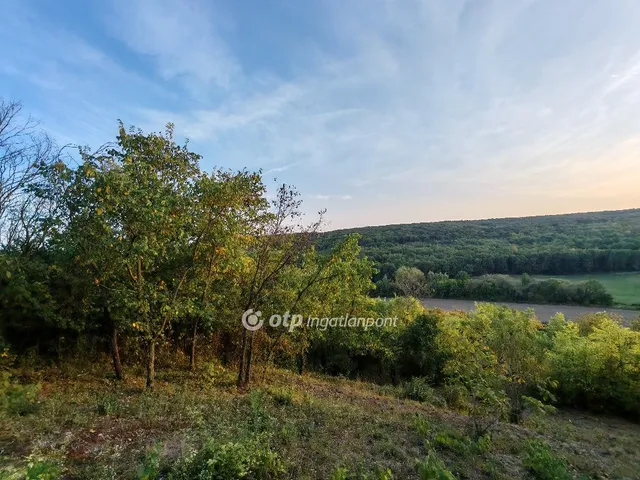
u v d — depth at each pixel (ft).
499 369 28.17
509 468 16.88
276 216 26.43
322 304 35.45
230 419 18.24
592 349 39.01
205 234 22.15
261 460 13.08
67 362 25.46
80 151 19.25
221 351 37.40
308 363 47.44
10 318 22.88
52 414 16.05
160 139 23.57
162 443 14.17
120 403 18.67
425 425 20.26
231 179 21.93
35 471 10.34
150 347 22.34
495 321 33.76
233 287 29.30
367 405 26.94
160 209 18.79
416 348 48.32
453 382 33.76
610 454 22.35
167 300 21.54
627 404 36.32
